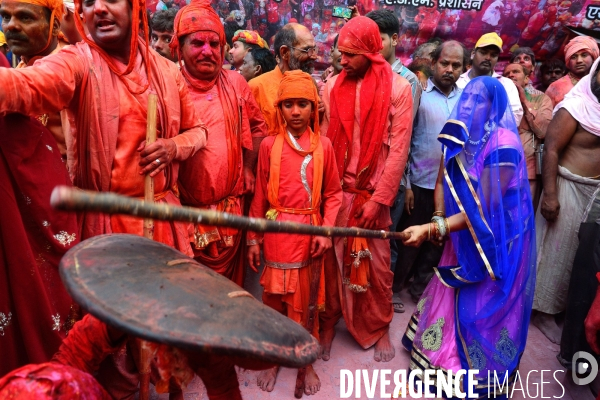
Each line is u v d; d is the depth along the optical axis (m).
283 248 2.46
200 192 2.45
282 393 2.46
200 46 2.33
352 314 2.82
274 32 4.37
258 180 2.63
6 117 1.51
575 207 3.00
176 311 0.85
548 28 4.52
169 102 1.95
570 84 4.01
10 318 1.59
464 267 2.34
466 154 2.22
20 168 1.54
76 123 1.80
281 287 2.47
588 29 4.50
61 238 1.68
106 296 0.85
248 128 2.70
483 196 2.21
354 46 2.56
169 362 1.23
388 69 2.62
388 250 2.82
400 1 4.39
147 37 1.81
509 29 4.53
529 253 2.34
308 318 2.43
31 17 1.86
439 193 2.52
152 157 1.77
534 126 3.47
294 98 2.41
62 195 0.74
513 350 2.34
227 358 1.07
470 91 2.27
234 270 2.86
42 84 1.53
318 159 2.48
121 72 1.82
